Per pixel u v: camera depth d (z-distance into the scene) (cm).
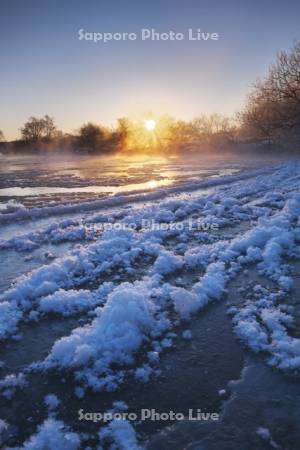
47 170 3158
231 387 317
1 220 999
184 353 365
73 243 756
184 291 452
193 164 3334
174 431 276
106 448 263
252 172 2059
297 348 351
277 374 329
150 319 401
